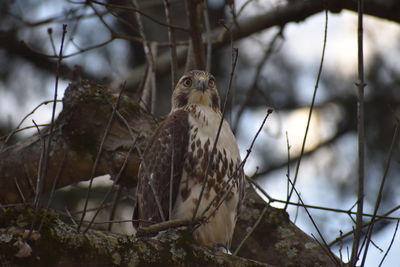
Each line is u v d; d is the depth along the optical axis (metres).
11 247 5.64
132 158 11.02
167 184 9.59
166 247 6.63
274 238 10.64
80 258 5.97
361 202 7.15
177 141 9.70
